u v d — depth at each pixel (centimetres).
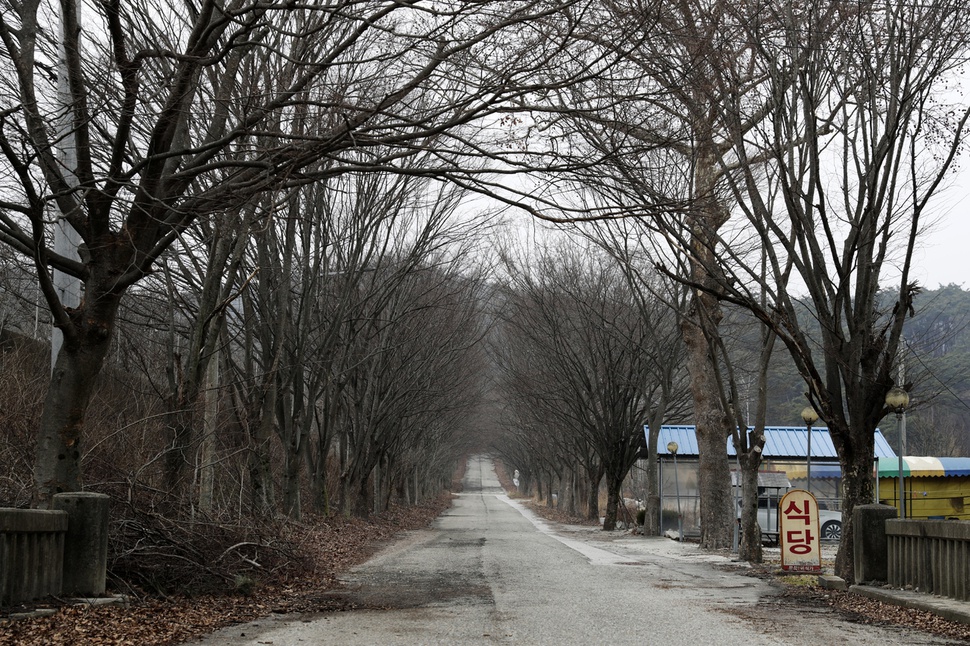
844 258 1428
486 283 3775
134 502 1170
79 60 1018
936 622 971
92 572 961
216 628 918
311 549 1762
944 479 3052
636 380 3475
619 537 3228
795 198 1462
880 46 1350
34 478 1040
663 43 1288
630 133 1321
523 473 10306
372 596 1228
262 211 1675
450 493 11119
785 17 1388
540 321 3691
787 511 1591
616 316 3325
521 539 2920
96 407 1764
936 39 1319
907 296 1401
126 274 1049
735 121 1469
